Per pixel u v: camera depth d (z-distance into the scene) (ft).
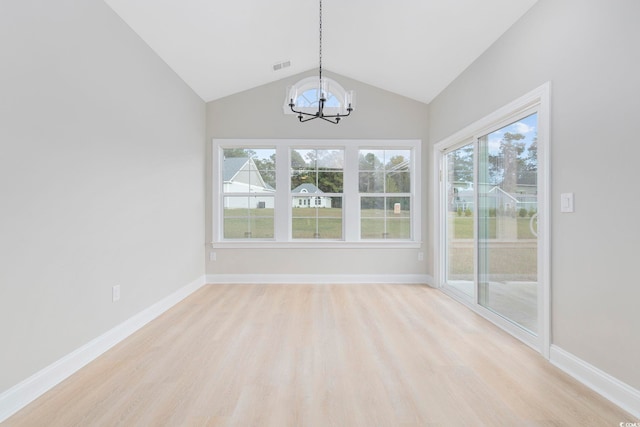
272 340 8.48
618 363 5.65
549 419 5.27
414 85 13.80
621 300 5.59
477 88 10.57
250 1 9.26
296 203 15.35
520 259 8.65
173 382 6.42
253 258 15.03
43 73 6.16
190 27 9.74
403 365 7.12
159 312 10.60
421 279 15.11
